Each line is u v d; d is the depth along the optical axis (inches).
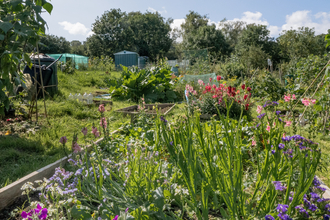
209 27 1919.3
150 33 2503.7
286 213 61.5
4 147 141.6
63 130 179.2
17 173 107.7
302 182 60.6
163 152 127.5
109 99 394.3
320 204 70.6
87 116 240.1
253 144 122.0
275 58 1685.5
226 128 70.8
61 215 76.2
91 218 67.6
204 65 753.0
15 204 84.0
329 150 153.2
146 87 407.5
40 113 232.2
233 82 539.8
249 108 253.1
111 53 2260.1
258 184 71.3
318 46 1298.0
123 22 2345.0
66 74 562.6
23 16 128.0
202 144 74.0
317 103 186.2
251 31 1736.0
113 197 74.7
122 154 127.6
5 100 148.8
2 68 138.1
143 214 66.0
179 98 441.1
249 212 69.8
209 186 67.1
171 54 2780.5
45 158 127.3
